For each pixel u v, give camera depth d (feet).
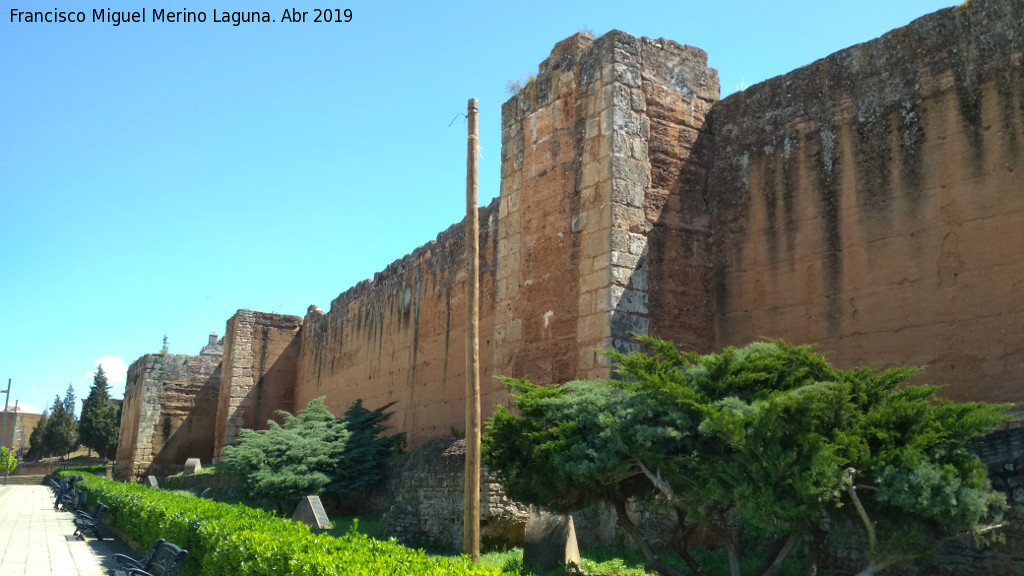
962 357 37.24
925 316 38.99
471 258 36.58
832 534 34.60
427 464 52.11
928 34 41.24
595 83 50.01
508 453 35.12
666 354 33.09
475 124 37.96
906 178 40.88
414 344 86.53
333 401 106.52
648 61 50.34
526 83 56.08
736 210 48.80
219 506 43.52
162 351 129.80
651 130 49.32
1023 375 35.01
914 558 29.48
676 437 29.68
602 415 31.07
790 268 45.42
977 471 26.18
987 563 29.68
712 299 48.96
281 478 65.21
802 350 30.27
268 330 121.60
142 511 48.93
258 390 118.83
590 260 47.65
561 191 51.11
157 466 123.24
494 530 45.70
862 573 27.58
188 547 36.50
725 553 40.65
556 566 39.63
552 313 49.83
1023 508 28.71
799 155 46.14
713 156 51.01
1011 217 36.63
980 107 38.55
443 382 79.05
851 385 28.68
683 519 35.91
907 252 40.24
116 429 206.90
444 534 48.96
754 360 30.76
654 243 47.78
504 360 53.06
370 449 69.51
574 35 53.01
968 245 37.93
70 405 341.62
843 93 44.57
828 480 25.68
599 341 45.57
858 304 41.86
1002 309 36.22
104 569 42.93
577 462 31.17
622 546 43.62
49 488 150.71
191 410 127.75
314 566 23.91
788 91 47.55
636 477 34.76
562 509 35.53
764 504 26.71
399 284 92.73
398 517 53.42
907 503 25.43
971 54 39.32
